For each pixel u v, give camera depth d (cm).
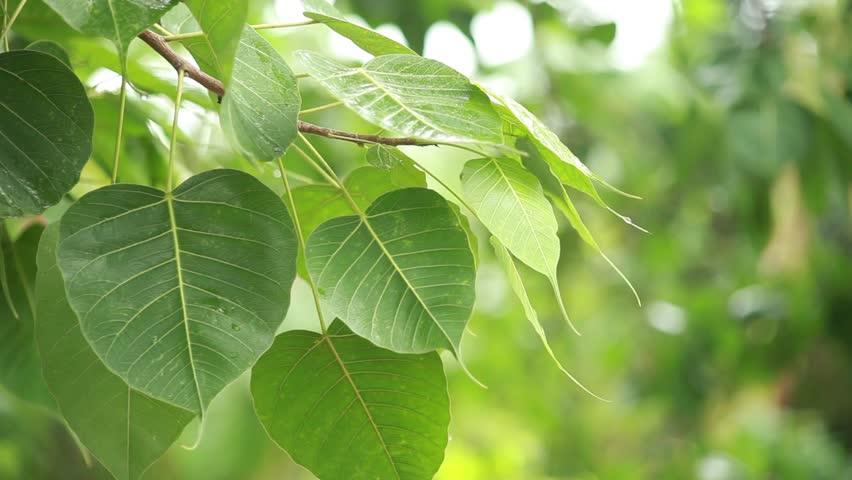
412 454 86
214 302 77
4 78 79
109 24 73
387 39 85
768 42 241
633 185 319
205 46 79
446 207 82
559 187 87
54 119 80
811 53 245
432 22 215
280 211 79
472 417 335
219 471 265
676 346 318
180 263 77
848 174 239
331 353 85
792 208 291
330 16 84
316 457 86
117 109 113
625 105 302
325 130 83
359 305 79
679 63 275
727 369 314
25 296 103
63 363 83
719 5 251
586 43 239
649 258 328
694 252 334
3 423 223
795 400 350
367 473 86
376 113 78
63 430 239
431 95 80
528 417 340
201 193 78
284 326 225
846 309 299
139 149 116
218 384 75
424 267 81
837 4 242
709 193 307
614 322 342
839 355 344
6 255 102
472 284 80
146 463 84
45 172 79
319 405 85
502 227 83
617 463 338
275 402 85
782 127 231
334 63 82
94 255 76
